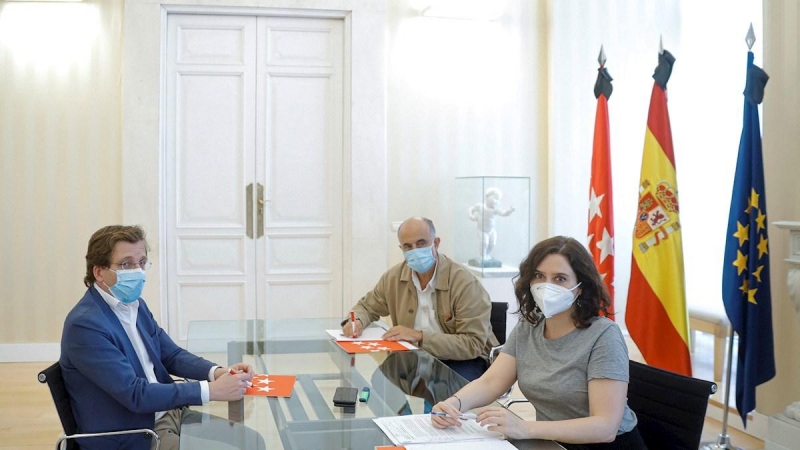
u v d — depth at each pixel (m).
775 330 3.84
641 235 4.04
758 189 3.51
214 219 5.84
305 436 1.92
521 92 6.03
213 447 1.84
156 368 2.64
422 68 5.93
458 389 2.38
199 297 5.86
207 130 5.81
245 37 5.81
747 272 3.58
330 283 5.97
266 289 5.91
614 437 2.00
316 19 5.88
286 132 5.88
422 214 5.96
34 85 5.68
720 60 4.98
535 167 6.07
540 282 2.17
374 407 2.19
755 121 3.53
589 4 5.91
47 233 5.73
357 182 5.82
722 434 3.71
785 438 3.39
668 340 3.97
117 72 5.70
